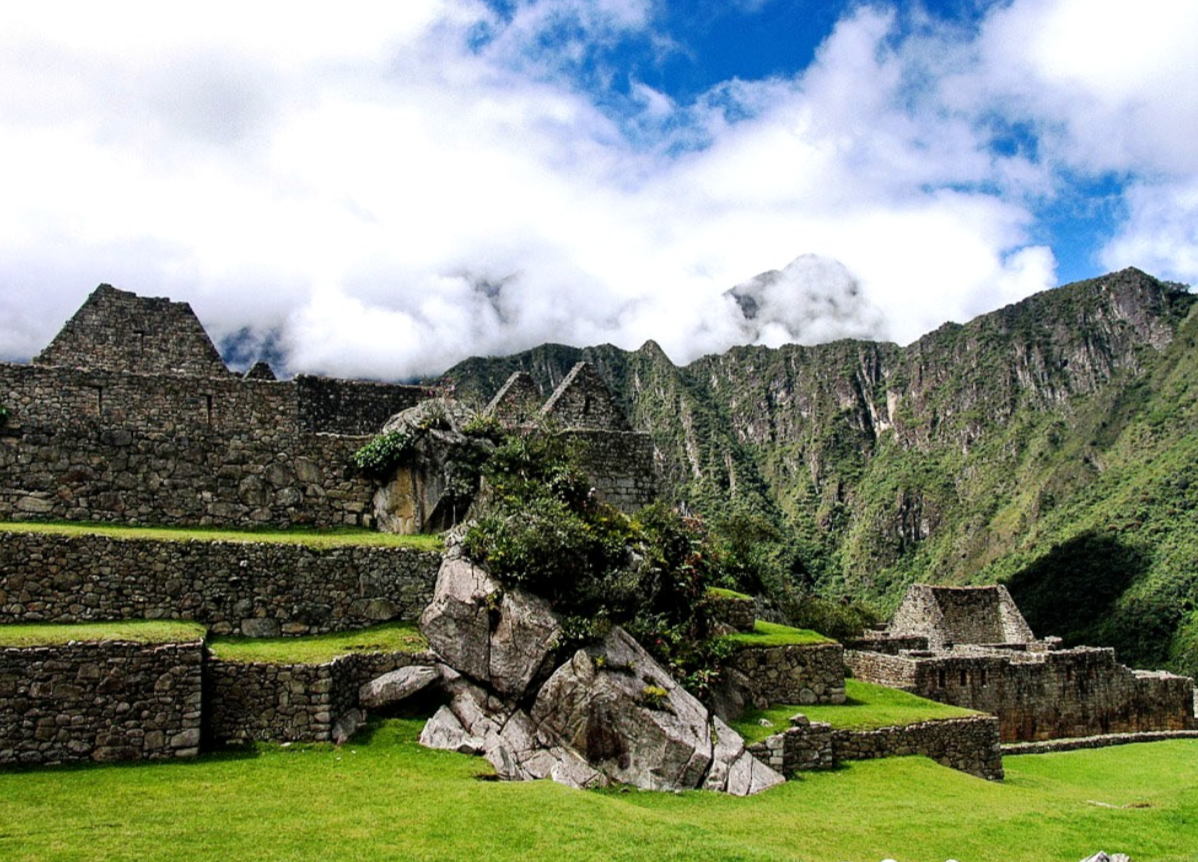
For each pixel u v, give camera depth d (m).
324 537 23.70
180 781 15.65
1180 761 32.56
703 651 23.19
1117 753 34.19
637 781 18.92
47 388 24.83
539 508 22.52
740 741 20.72
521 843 12.95
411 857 12.11
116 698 16.91
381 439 26.03
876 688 31.02
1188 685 41.34
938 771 23.25
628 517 26.67
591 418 34.25
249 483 24.81
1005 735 36.09
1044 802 21.08
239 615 20.89
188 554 20.69
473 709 19.53
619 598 21.77
